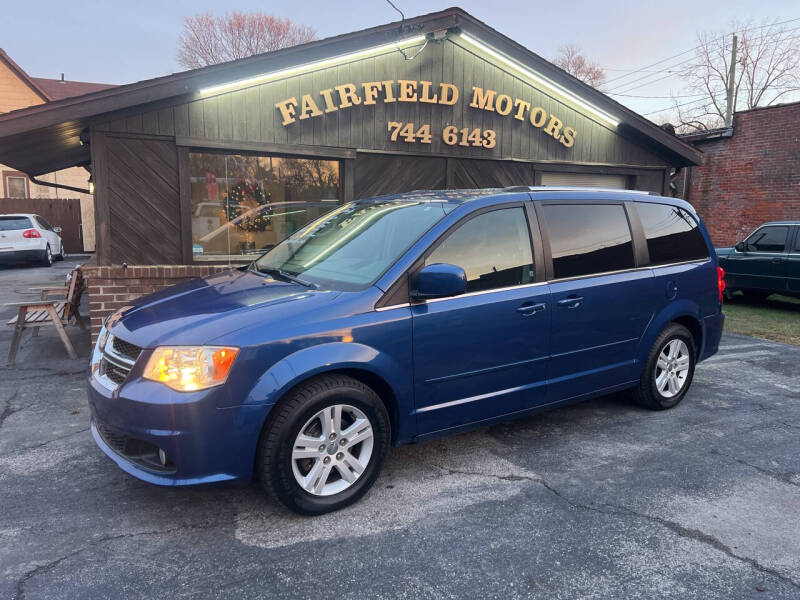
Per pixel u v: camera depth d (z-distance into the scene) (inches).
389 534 111.7
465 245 135.3
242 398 106.2
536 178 351.3
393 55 299.6
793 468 143.1
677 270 178.5
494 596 93.7
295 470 113.7
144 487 129.9
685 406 189.5
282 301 119.3
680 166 397.7
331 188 301.0
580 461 145.9
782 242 394.0
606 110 355.9
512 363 141.1
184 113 259.4
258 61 263.7
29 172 419.5
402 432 127.3
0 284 491.2
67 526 113.2
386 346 120.6
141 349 109.3
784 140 563.2
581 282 153.7
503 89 330.6
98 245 252.4
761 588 96.3
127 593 93.2
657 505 123.9
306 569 100.3
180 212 263.7
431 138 315.0
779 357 260.8
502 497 126.7
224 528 113.3
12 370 223.0
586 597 93.6
